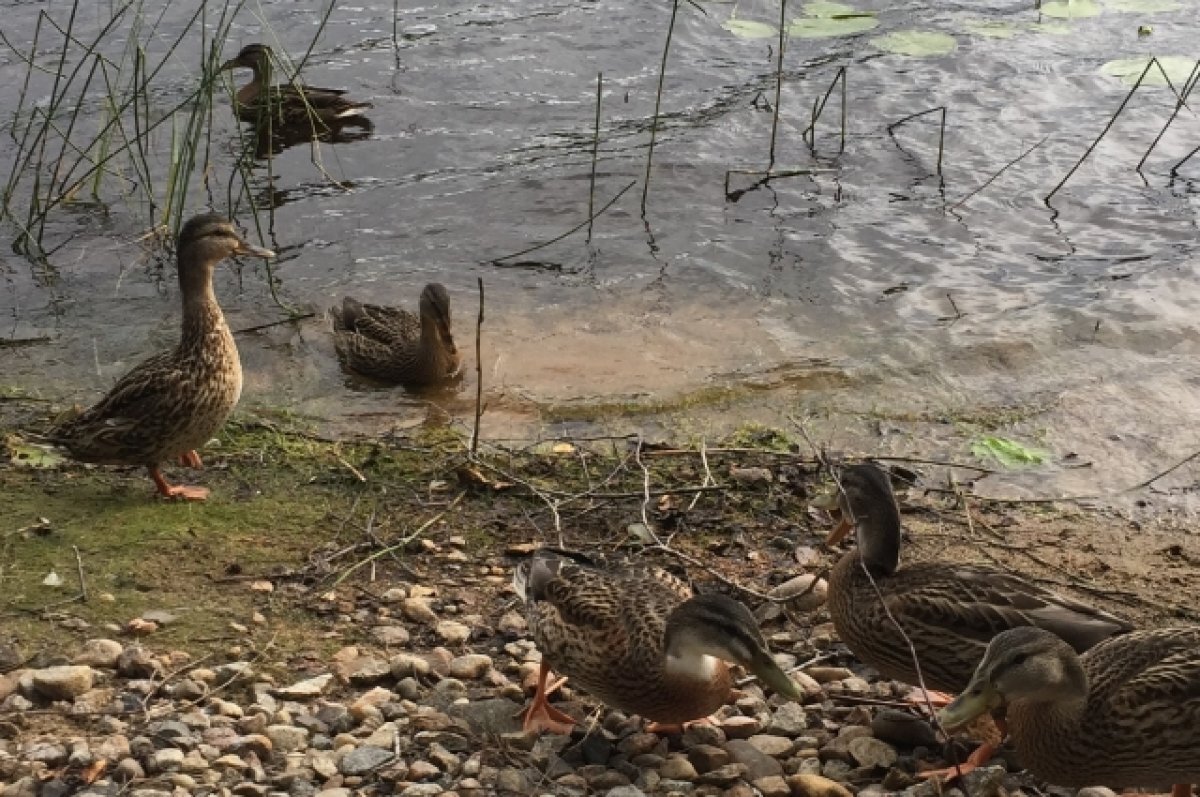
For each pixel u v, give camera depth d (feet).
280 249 37.09
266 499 25.82
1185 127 42.37
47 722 19.31
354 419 29.94
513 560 24.12
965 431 28.84
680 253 36.60
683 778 18.93
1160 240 36.88
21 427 28.43
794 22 49.24
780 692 18.25
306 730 19.38
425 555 24.16
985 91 44.73
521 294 34.91
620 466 26.84
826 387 30.60
